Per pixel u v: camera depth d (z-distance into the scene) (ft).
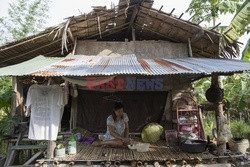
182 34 23.82
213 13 27.12
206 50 25.34
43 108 16.80
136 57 23.58
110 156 16.99
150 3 19.74
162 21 22.22
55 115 16.78
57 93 16.93
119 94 25.86
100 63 18.75
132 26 24.86
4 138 21.20
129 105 25.82
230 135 17.70
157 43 25.02
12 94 22.74
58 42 22.75
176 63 18.89
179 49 25.04
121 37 27.73
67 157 16.75
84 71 15.47
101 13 20.13
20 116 22.16
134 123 25.63
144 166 15.69
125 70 15.72
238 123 39.37
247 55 23.16
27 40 20.42
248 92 31.68
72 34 23.02
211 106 24.16
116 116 20.75
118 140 20.18
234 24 20.15
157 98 25.85
